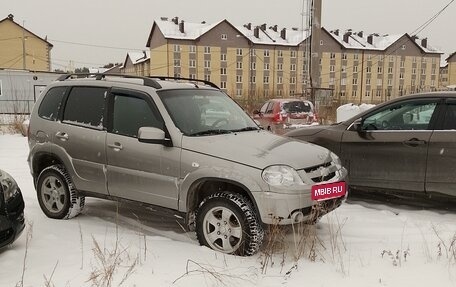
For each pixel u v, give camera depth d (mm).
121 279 3924
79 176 5566
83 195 5664
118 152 5164
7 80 34656
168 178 4820
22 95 35156
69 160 5617
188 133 4867
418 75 86938
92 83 5668
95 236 5117
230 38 76562
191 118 5086
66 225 5570
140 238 5031
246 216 4375
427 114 5871
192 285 3812
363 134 6262
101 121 5422
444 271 4031
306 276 4008
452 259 4270
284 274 4051
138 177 5031
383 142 6047
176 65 74812
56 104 5914
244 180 4363
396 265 4207
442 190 5668
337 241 4895
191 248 4680
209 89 5848
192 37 75062
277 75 79062
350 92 82562
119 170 5176
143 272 4074
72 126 5641
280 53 78875
